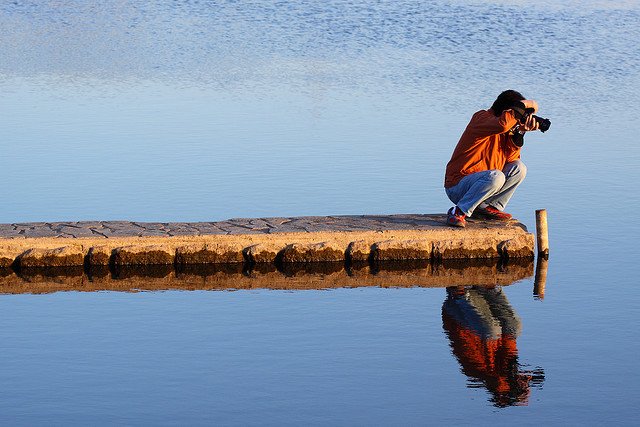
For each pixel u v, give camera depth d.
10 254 20.70
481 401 15.03
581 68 44.47
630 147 31.58
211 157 30.06
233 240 21.23
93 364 16.14
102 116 35.06
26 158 29.72
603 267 21.31
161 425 14.15
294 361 16.39
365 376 15.84
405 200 26.05
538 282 20.45
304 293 19.75
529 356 16.72
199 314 18.47
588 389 15.48
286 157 30.17
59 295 19.41
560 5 62.00
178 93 38.91
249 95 38.66
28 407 14.63
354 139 32.34
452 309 18.89
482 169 21.83
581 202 25.97
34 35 51.94
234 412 14.56
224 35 52.59
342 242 21.50
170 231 21.48
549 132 33.56
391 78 42.09
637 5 62.06
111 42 50.19
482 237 21.72
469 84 40.97
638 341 17.36
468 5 62.06
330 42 50.84
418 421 14.38
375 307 18.98
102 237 20.97
